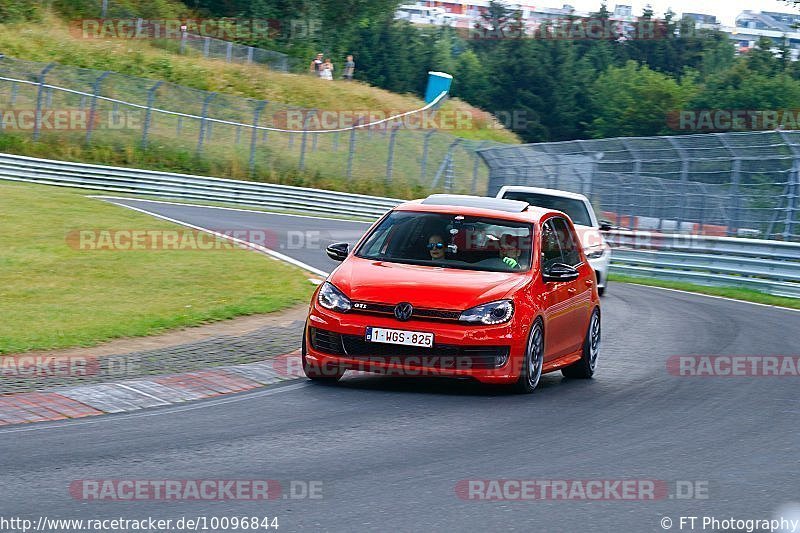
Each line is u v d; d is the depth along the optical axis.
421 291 25.05
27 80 113.00
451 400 24.70
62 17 150.25
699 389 27.80
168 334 32.09
